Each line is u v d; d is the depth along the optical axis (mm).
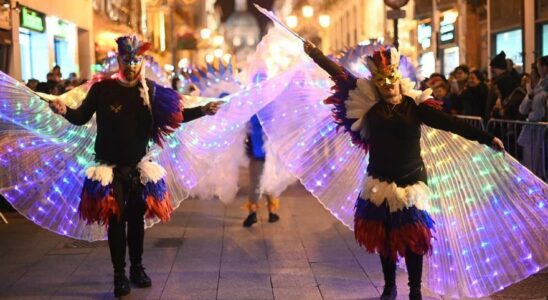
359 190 5781
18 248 7625
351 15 41188
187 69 11297
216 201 10562
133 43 5621
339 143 5898
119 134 5617
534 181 5156
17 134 5902
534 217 5203
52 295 5859
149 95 5734
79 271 6609
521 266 5289
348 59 7590
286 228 8453
